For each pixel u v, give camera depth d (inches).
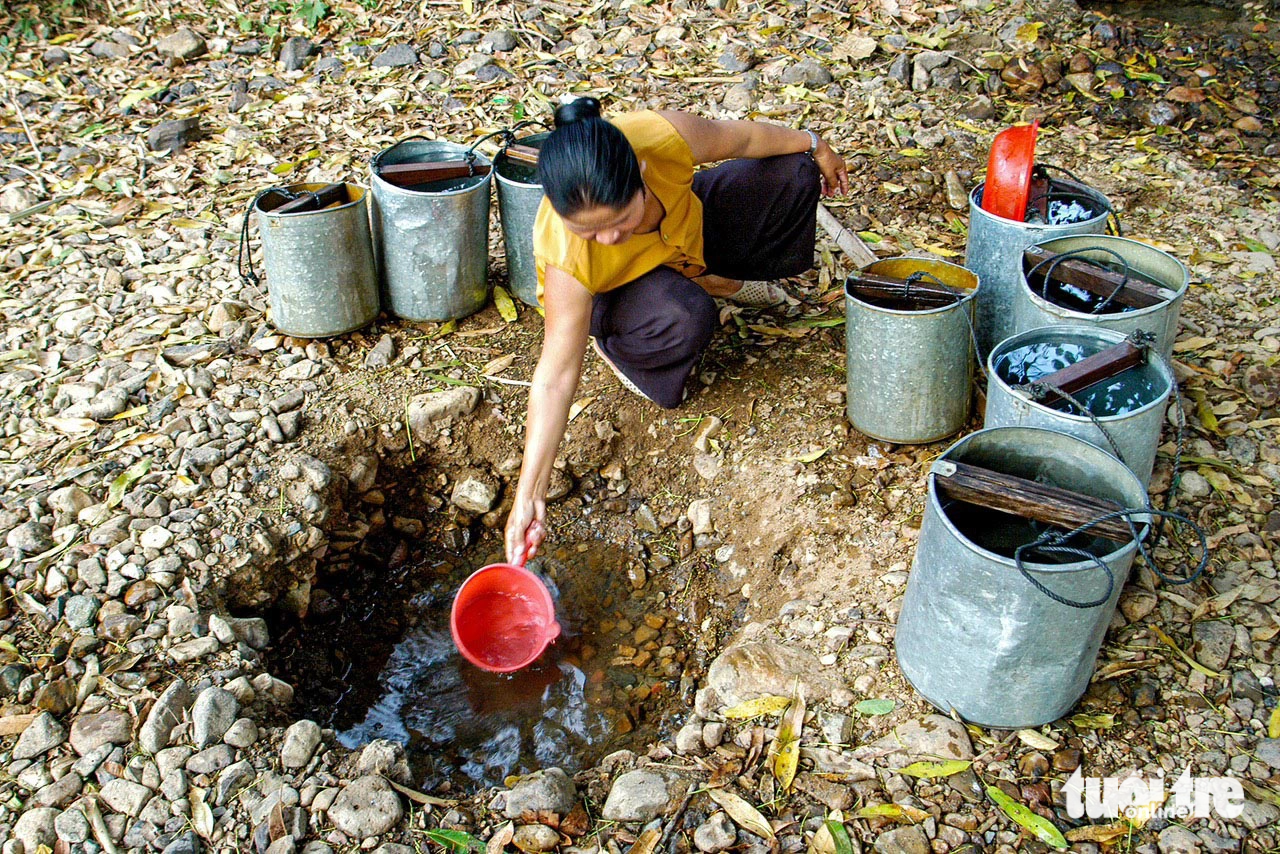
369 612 123.3
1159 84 182.7
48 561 109.3
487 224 138.2
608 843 86.7
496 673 114.3
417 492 132.3
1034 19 197.9
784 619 106.6
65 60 206.7
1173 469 110.2
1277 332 132.6
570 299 99.7
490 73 196.2
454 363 136.3
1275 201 157.8
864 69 192.4
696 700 101.1
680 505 126.9
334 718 111.3
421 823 88.7
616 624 118.3
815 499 116.9
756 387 131.3
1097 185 163.0
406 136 181.3
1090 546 88.8
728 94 186.7
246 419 126.6
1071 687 88.4
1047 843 83.2
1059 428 91.4
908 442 118.0
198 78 201.5
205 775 91.4
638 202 89.8
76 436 125.6
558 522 129.7
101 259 156.4
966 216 157.9
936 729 91.1
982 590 81.8
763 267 130.0
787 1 210.8
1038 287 111.5
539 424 99.0
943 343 109.8
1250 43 188.1
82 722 94.5
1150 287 103.3
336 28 212.4
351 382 133.5
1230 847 82.0
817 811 87.0
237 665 101.9
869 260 137.4
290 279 130.6
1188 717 91.6
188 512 115.1
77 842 86.7
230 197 169.3
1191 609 100.5
